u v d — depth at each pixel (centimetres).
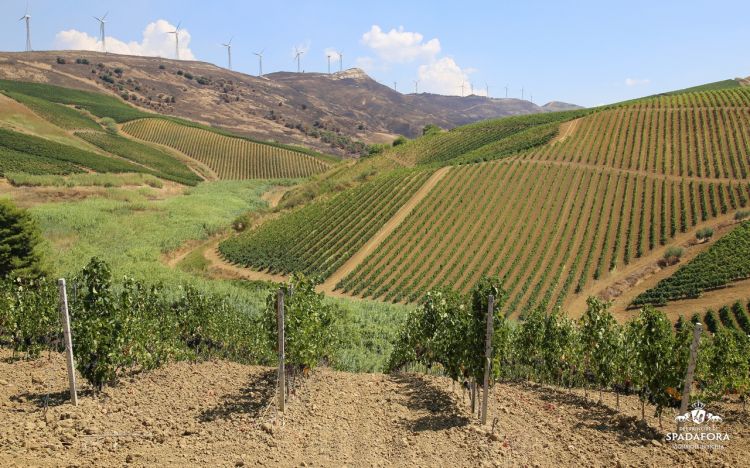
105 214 7569
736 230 5803
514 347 2389
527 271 5734
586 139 9525
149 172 11850
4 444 937
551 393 1820
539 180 7856
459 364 1508
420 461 1094
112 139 14338
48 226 6619
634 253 5981
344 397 1559
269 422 1220
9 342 2138
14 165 8894
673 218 6384
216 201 9712
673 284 5116
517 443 1216
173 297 3894
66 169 9656
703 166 7812
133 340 1499
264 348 2445
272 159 16800
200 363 1919
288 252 6931
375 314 4450
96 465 907
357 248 6662
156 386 1496
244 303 4194
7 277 2388
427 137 14475
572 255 6016
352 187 9681
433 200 7625
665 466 1115
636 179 7638
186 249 7362
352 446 1167
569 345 2052
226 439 1112
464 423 1340
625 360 1605
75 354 1324
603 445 1238
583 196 7294
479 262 5834
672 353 1334
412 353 2322
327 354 2316
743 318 4062
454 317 1595
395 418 1384
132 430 1110
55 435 1020
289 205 9400
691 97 11038
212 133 18088
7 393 1287
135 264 5762
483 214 7044
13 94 14788
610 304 1870
